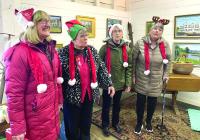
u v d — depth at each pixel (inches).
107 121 99.2
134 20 169.5
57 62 55.6
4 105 91.4
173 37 143.3
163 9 146.4
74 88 67.3
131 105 136.3
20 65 46.0
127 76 92.6
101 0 153.6
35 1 113.3
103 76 76.5
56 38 126.7
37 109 49.3
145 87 91.8
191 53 133.7
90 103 72.7
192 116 118.3
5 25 100.9
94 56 71.4
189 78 113.3
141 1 160.6
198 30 128.3
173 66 126.9
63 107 72.4
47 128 52.1
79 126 76.4
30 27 47.4
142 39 91.1
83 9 138.9
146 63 88.5
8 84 45.8
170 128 104.5
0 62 91.3
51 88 52.2
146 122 101.7
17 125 46.8
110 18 157.9
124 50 89.7
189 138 95.2
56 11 124.3
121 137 94.7
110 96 86.7
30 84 48.1
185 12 134.2
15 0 103.9
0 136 85.0
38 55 48.7
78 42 64.4
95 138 94.6
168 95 147.6
